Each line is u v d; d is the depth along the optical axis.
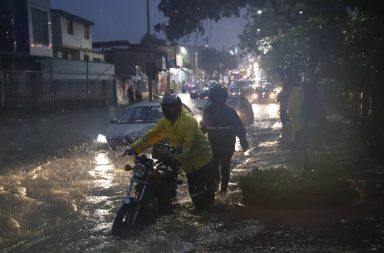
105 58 54.22
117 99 45.44
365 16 10.29
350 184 7.26
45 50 30.80
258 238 5.57
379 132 10.59
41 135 18.41
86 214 6.96
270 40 15.93
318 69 10.06
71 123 23.72
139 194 6.13
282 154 11.81
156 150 6.82
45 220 6.68
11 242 5.75
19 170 10.77
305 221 6.15
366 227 5.82
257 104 36.75
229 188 8.32
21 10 28.55
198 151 6.71
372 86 11.59
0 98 25.42
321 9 8.75
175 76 86.19
